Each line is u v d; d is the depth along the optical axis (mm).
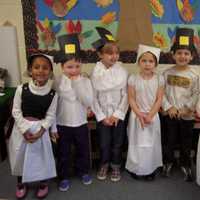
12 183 2111
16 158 1858
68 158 2045
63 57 1881
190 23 2344
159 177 2148
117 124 2059
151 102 2027
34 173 1874
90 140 2236
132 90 2045
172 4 2314
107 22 2369
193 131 2217
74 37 1896
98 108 2055
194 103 2041
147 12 2336
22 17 2416
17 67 2527
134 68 2443
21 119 1828
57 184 2090
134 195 1944
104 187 2039
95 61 2438
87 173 2104
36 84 1823
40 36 2416
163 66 2430
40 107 1833
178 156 2277
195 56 2375
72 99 1922
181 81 2023
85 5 2344
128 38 2389
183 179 2117
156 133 2037
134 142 2059
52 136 1932
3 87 2449
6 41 2465
